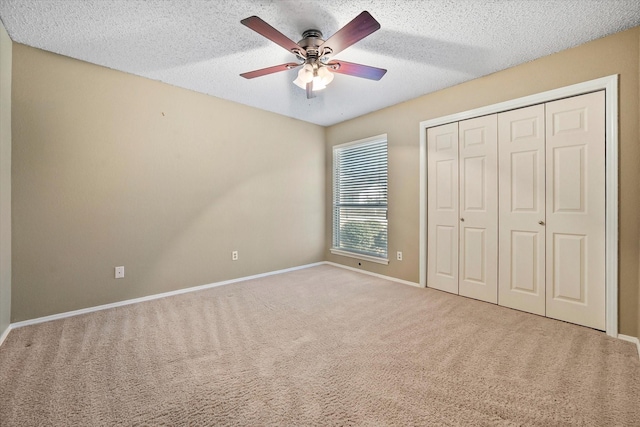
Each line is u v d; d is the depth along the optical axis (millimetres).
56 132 2408
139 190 2855
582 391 1485
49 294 2396
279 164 4082
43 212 2363
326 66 2152
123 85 2742
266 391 1500
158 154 2971
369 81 2939
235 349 1933
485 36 2146
